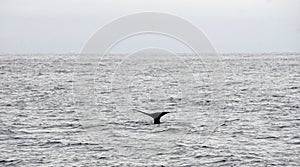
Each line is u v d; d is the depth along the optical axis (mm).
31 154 40094
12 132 48750
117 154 38688
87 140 42281
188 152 39875
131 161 37375
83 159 38156
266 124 52938
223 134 46812
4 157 39156
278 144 43719
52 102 69625
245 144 43406
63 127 50875
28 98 74250
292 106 66062
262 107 65000
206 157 38875
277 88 88375
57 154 39938
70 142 43625
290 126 52094
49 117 56969
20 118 56750
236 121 53875
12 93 80562
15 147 42562
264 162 37906
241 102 69188
